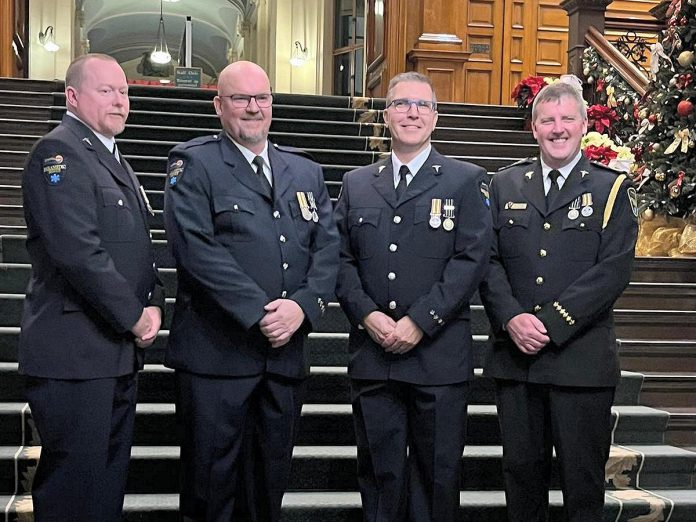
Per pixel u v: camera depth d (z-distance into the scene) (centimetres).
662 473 383
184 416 290
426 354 298
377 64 960
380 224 306
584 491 303
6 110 665
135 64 2384
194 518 290
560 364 300
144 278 286
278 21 1427
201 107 695
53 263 271
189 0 2009
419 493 304
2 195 554
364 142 670
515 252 313
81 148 278
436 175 307
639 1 1038
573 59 753
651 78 584
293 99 745
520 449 308
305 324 293
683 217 554
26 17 1154
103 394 274
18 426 366
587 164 319
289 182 299
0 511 326
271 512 295
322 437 385
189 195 285
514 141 723
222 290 276
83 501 273
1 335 402
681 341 457
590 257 306
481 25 1035
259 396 294
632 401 433
